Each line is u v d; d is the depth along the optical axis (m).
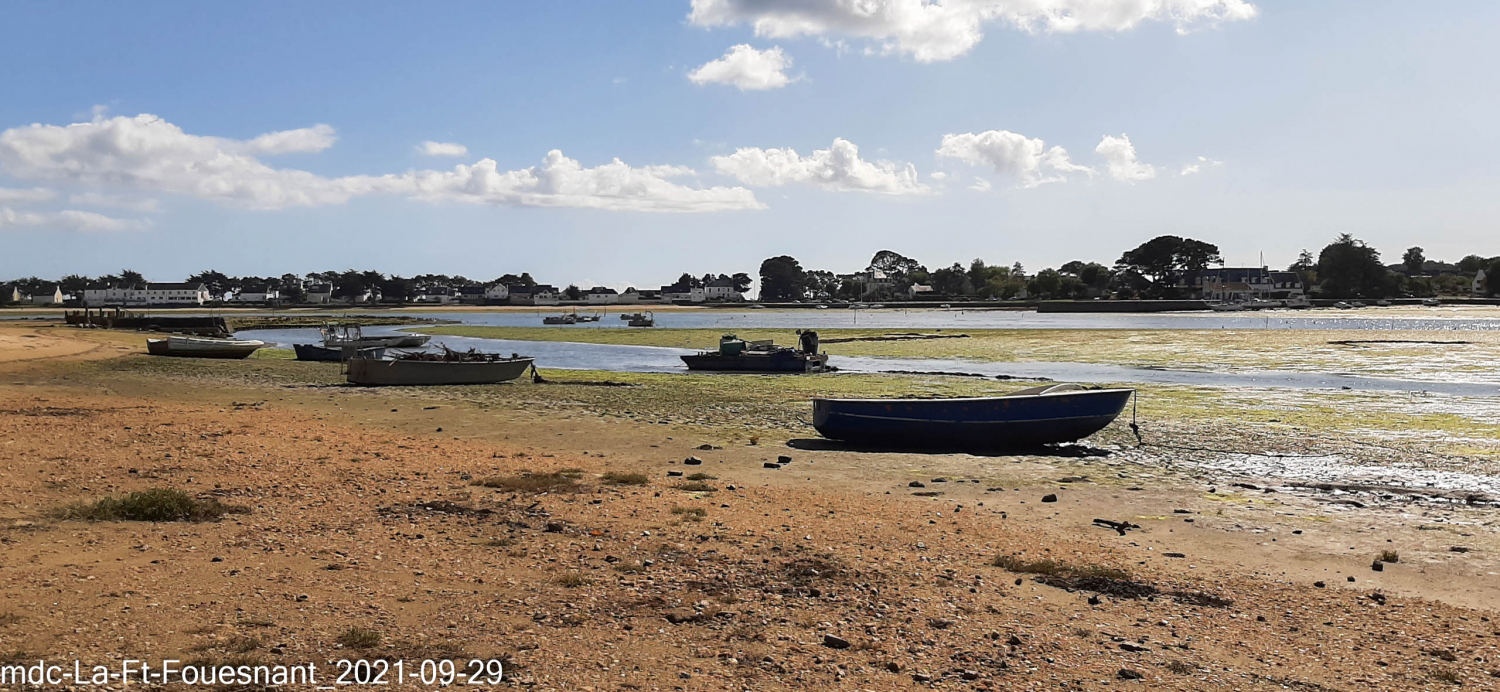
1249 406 30.27
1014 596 10.44
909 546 12.60
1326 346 61.72
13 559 10.41
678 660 8.23
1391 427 25.47
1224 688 7.92
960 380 41.28
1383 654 8.80
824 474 18.86
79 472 16.31
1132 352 59.41
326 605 9.34
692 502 15.27
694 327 112.06
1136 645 8.88
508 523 13.34
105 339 75.44
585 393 35.22
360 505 14.38
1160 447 22.56
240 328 112.50
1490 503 16.17
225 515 13.35
